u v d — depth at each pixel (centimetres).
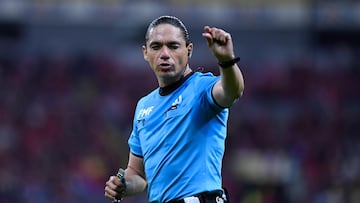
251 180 7494
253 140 7856
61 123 8088
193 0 9619
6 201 6581
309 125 8244
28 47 9575
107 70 9162
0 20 9506
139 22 8769
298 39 9762
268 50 9762
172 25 1912
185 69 1942
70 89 8825
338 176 6725
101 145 7681
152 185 1908
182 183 1859
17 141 7725
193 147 1870
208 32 1766
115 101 8638
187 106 1886
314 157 7500
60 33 9625
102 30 9588
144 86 8981
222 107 1848
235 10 9744
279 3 9788
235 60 1769
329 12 9681
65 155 7431
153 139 1917
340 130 8256
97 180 7056
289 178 7212
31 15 9556
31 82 8862
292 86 9138
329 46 9838
